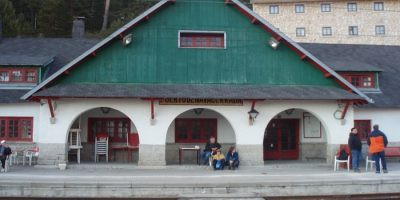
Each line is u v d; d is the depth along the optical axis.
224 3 21.03
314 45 29.22
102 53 20.23
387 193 15.15
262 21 20.75
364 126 23.41
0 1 49.09
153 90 19.58
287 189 14.55
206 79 20.70
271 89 20.47
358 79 24.70
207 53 20.84
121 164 20.33
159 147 19.83
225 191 14.28
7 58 22.89
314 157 23.48
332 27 64.25
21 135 21.64
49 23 52.97
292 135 23.72
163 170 19.02
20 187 14.08
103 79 20.12
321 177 16.12
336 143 20.94
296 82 21.14
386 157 23.09
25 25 52.56
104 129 22.55
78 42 27.09
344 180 15.02
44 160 19.52
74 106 19.66
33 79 22.58
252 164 20.28
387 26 63.59
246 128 20.38
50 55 24.75
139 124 19.84
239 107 20.41
